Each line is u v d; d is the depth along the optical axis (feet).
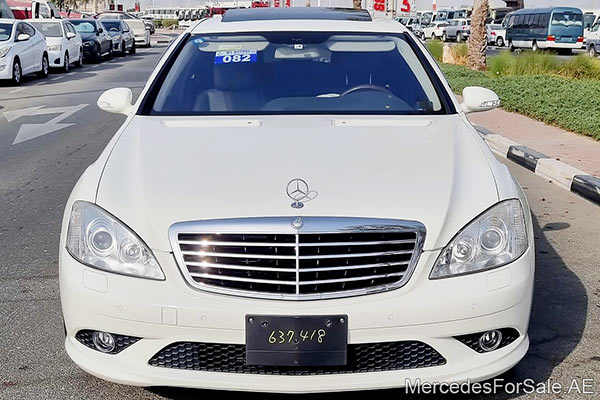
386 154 11.51
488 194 10.69
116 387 11.62
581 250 18.45
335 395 11.28
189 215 10.11
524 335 10.69
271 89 14.52
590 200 23.56
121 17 138.92
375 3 67.05
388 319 9.79
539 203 23.27
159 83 14.73
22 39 61.46
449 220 10.19
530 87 47.32
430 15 180.55
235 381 9.93
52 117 42.32
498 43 144.77
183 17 252.21
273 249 9.90
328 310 9.75
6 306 14.85
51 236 19.49
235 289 9.92
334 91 14.47
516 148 30.12
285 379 9.94
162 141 12.20
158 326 9.91
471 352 10.25
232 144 11.92
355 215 10.00
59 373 12.09
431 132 12.62
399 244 10.02
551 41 116.78
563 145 31.58
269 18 16.85
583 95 42.80
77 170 27.81
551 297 15.31
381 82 14.66
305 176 10.70
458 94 46.21
